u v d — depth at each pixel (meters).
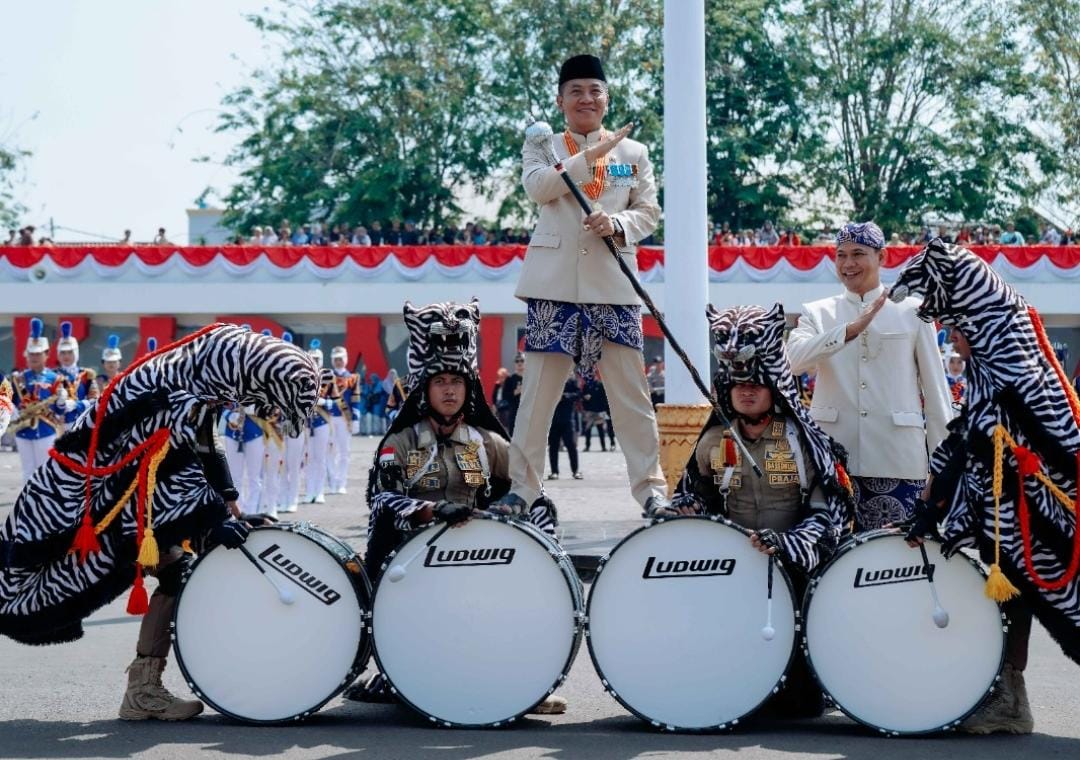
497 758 5.57
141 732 6.09
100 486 6.23
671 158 11.09
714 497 6.64
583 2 40.56
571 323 7.51
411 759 5.55
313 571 6.21
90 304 30.41
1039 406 5.82
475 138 41.22
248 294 30.42
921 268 6.02
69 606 6.30
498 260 30.03
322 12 42.72
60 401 14.85
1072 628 5.86
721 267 28.08
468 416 6.81
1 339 32.12
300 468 15.97
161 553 6.30
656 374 28.03
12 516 6.27
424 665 6.16
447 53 42.09
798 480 6.45
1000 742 5.90
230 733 6.06
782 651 6.02
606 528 13.12
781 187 42.25
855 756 5.60
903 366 7.39
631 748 5.74
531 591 6.11
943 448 6.09
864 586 6.00
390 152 41.94
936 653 5.96
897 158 41.72
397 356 31.45
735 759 5.55
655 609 6.08
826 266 27.89
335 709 6.69
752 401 6.39
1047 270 28.02
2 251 30.42
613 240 7.33
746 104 41.62
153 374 6.18
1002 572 5.89
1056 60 42.03
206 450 6.45
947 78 42.00
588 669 7.77
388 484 6.57
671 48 11.05
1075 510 5.78
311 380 6.18
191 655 6.23
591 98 7.63
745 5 40.97
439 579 6.16
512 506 6.79
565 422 20.19
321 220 41.31
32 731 6.12
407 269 30.25
